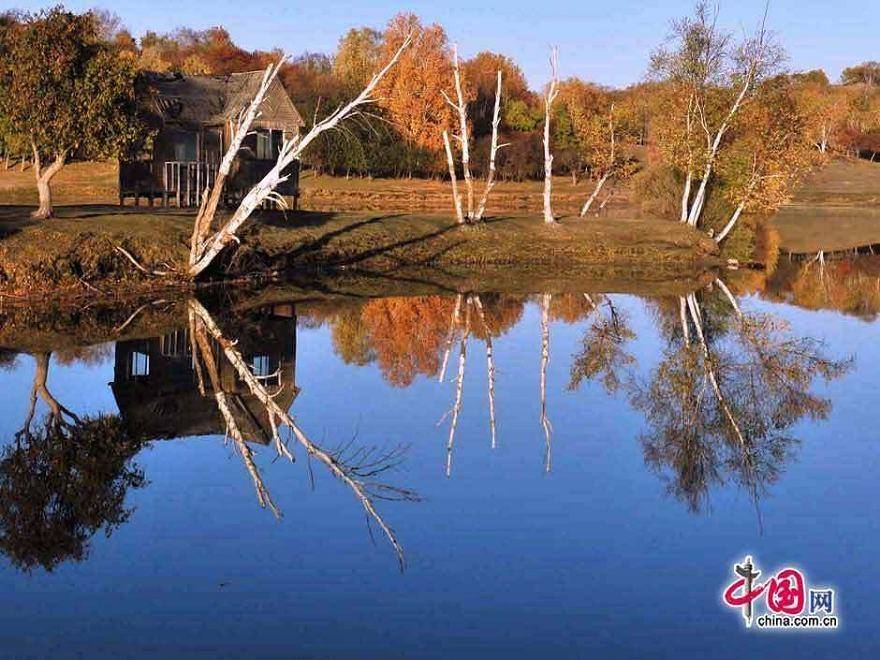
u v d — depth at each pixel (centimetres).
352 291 3016
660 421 1641
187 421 1584
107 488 1252
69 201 4759
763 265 4203
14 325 2272
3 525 1112
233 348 2158
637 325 2628
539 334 2467
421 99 7750
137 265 2733
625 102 5619
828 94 12706
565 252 3916
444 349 2253
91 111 2780
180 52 10875
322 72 10600
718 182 4319
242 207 2655
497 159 8600
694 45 3981
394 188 7581
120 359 1997
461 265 3719
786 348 2331
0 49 2788
